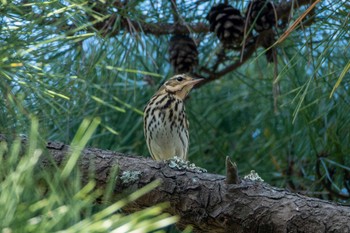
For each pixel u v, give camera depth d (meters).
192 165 7.26
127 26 9.20
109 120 10.25
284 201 6.76
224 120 11.64
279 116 10.89
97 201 6.96
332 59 9.58
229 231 6.90
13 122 5.12
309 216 6.63
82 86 7.71
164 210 7.06
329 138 9.94
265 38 9.24
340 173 10.27
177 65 9.80
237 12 9.13
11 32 5.02
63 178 3.65
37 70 5.48
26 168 3.53
